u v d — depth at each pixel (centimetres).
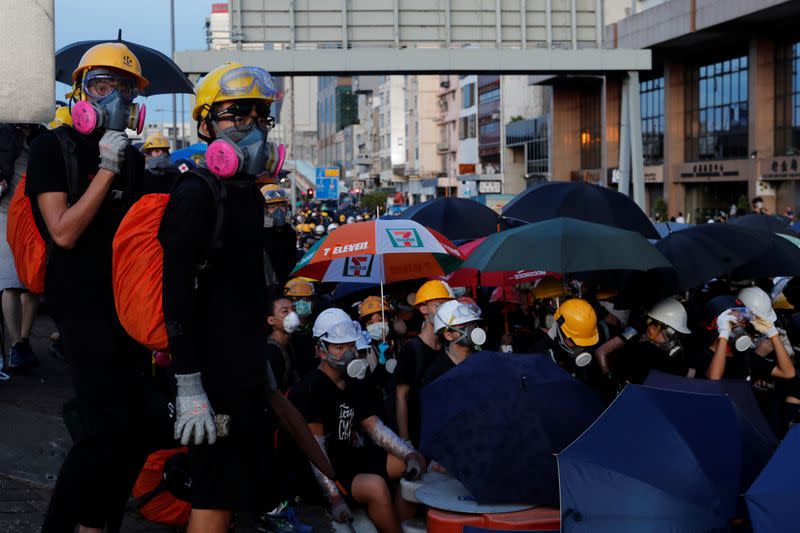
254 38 2855
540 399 467
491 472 454
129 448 337
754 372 668
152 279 291
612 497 397
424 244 793
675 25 5578
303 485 539
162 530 441
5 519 415
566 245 661
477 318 588
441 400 476
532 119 8100
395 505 555
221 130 307
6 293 699
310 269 883
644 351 634
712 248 730
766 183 5391
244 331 305
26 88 372
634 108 2972
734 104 5781
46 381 689
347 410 552
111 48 333
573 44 2941
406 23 2889
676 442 401
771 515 375
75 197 329
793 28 5188
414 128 11650
